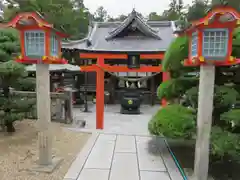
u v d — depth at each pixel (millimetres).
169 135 3586
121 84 14688
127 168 3836
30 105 5070
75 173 3553
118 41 12180
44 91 3477
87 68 7266
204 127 3123
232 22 2750
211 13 2664
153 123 4008
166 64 4078
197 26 2850
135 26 11961
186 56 3818
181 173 3684
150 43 11930
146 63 13391
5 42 5027
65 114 7367
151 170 3785
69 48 10805
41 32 3262
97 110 7367
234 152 3074
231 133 3365
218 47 2891
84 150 4602
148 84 14508
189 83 4254
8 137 5180
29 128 5969
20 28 3277
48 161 3680
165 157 4395
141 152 4641
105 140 5328
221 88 3443
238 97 3424
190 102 4047
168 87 4379
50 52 3398
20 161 3848
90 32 13320
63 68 10547
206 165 3193
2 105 4922
